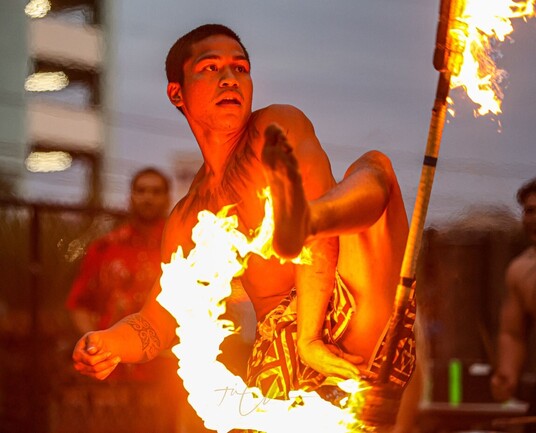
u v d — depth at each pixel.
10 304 9.10
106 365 4.04
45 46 22.16
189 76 3.93
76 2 22.19
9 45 22.23
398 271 3.75
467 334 11.26
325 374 3.70
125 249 7.55
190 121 4.05
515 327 7.20
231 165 4.00
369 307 3.74
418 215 3.47
